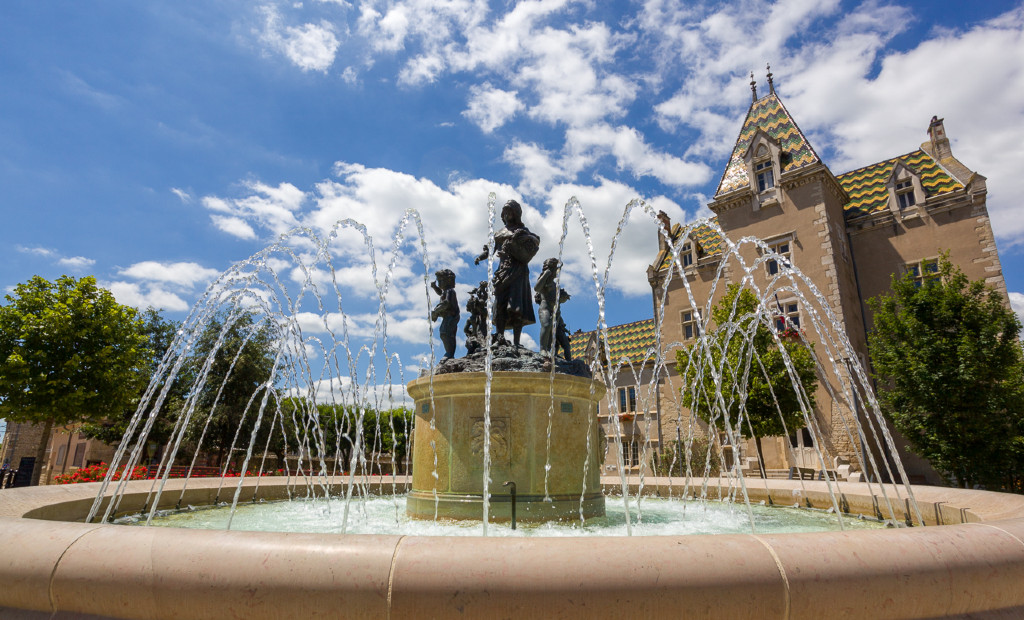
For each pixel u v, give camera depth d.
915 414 18.61
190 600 2.58
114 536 2.87
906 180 31.34
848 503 9.10
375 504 10.46
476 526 6.88
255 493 10.60
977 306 18.66
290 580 2.54
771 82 37.88
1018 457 16.66
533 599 2.45
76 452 34.59
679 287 37.34
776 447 28.48
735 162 36.38
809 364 23.14
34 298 19.62
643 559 2.58
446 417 7.57
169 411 29.75
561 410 7.55
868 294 31.67
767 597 2.52
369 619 2.48
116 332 20.72
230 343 30.95
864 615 2.57
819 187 31.47
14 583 2.77
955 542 2.85
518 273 9.06
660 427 32.44
